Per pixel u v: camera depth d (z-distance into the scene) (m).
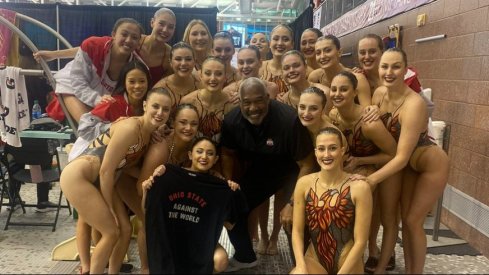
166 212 2.40
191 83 3.08
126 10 6.36
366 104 2.69
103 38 3.09
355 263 2.21
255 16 11.31
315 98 2.45
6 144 3.88
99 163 2.46
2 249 3.40
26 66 5.49
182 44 2.96
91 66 3.07
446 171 2.50
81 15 6.31
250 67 3.27
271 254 3.14
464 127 3.75
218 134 2.87
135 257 3.15
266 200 3.05
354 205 2.28
